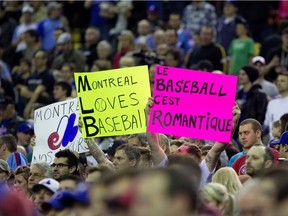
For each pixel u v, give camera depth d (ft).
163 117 73.36
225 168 63.31
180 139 90.27
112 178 45.06
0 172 76.07
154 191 41.14
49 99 124.16
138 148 73.15
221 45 131.23
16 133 106.83
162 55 125.90
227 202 55.67
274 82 116.26
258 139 78.43
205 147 77.66
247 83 107.04
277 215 44.50
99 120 76.89
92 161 87.81
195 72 73.26
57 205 48.49
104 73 77.10
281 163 68.64
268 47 126.00
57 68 131.54
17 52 142.20
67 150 73.61
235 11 131.23
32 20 148.36
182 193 41.11
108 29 143.02
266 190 44.75
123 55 129.80
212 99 72.90
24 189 74.90
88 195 47.65
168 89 73.56
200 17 135.74
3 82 127.75
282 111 98.94
